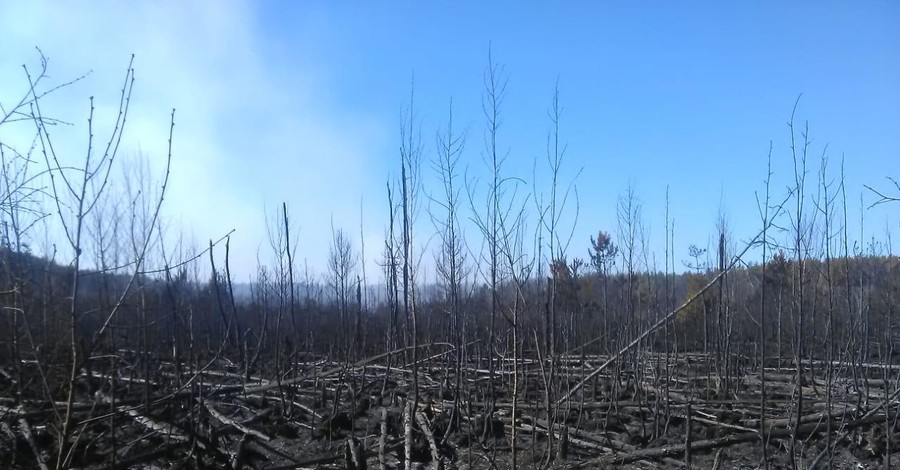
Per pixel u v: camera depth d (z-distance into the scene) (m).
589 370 13.02
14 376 7.07
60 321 6.91
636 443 9.38
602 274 14.61
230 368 13.23
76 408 7.38
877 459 8.14
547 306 7.79
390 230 12.40
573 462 8.49
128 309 8.34
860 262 12.70
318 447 8.98
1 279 6.41
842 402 10.35
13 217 5.79
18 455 6.25
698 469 8.09
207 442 7.07
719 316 11.96
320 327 17.94
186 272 13.86
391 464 8.08
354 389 9.96
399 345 14.32
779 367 13.59
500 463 8.44
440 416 9.86
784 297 15.25
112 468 6.18
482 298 14.91
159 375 9.15
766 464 7.05
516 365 6.62
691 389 11.13
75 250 4.59
